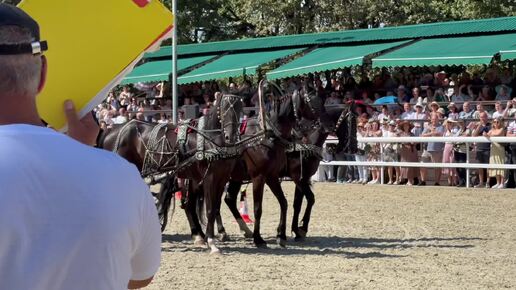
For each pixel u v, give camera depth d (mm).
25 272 1897
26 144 1970
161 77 24172
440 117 18125
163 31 2307
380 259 9391
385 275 8328
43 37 2225
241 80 28328
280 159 10414
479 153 17406
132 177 2092
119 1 2264
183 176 10258
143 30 2285
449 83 19859
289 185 19297
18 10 1998
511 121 17078
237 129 9805
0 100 1996
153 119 23281
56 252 1926
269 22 30844
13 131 1978
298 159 11078
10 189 1906
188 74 23641
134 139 10453
